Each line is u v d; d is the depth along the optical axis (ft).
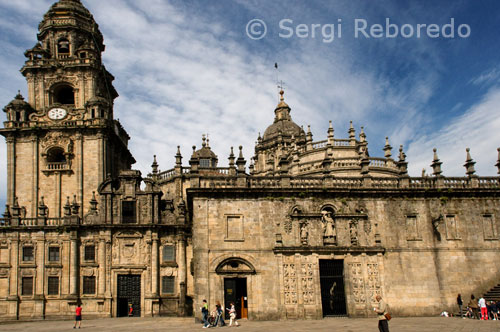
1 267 176.14
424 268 145.89
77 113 203.00
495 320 123.44
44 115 201.87
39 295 173.06
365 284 141.08
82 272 175.73
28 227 178.50
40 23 222.07
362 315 138.82
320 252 141.59
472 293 146.61
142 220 181.78
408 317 140.05
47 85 208.44
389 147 189.98
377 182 151.74
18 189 195.62
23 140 199.82
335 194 147.84
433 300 143.84
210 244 139.44
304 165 197.16
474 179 155.22
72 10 222.07
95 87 212.64
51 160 203.72
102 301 172.65
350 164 183.52
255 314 135.85
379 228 147.23
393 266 144.77
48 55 214.48
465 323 116.26
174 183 202.49
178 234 180.65
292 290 138.31
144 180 185.37
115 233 179.52
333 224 146.92
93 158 199.00
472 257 149.38
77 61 211.00
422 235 148.56
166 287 177.47
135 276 178.09
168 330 116.06
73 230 177.99
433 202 151.94
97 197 194.90
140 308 174.29
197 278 136.46
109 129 201.57
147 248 178.60
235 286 139.13
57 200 194.59
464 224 151.64
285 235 142.41
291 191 145.18
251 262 139.03
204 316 122.52
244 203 143.43
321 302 138.31
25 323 160.45
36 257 176.96
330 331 104.58
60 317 171.63
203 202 142.10
